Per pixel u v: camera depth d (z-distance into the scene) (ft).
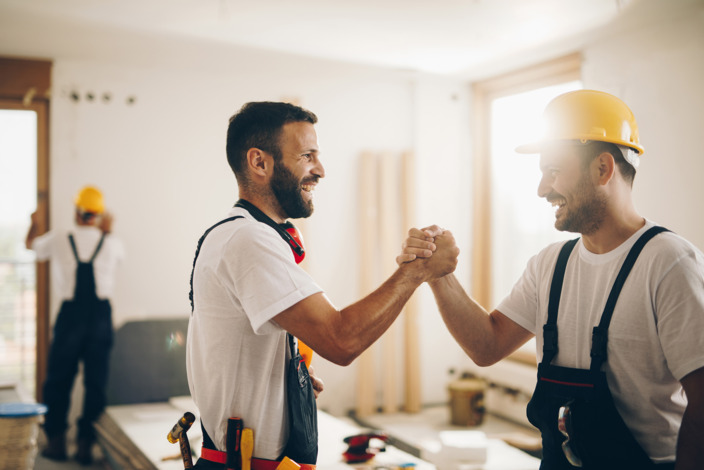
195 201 17.13
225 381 4.52
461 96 19.54
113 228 16.40
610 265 4.96
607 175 4.95
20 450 9.72
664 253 4.64
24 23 13.20
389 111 19.06
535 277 5.71
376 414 18.42
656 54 13.35
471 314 5.84
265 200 4.92
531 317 5.77
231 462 4.44
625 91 14.12
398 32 13.99
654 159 13.41
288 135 4.82
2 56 15.61
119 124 16.49
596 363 4.82
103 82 16.37
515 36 14.34
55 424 14.37
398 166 19.10
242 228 4.51
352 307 4.50
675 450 4.68
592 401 4.78
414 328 18.80
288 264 4.42
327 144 18.39
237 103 17.58
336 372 18.28
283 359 4.65
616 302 4.80
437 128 19.34
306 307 4.33
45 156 16.06
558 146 5.12
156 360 16.03
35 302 16.03
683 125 12.75
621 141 4.93
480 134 19.36
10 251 17.04
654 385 4.70
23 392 12.54
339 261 18.51
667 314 4.52
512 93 18.24
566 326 5.15
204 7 12.22
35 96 15.83
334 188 18.47
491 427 16.92
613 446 4.69
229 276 4.46
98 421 14.39
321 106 18.34
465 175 19.62
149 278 16.67
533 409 5.19
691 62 12.59
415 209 18.92
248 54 15.69
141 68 16.70
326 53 15.69
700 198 12.37
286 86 18.03
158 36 14.14
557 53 15.81
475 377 19.02
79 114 16.16
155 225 16.76
